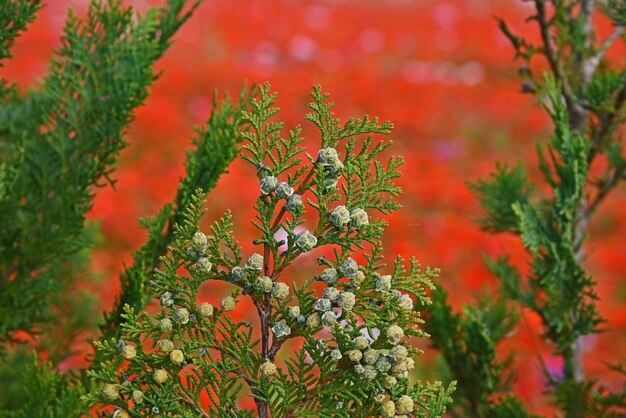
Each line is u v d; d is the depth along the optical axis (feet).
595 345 13.26
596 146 5.52
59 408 4.68
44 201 4.96
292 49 27.68
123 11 4.99
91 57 4.94
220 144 4.70
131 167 18.43
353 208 4.23
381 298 4.19
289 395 4.22
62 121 4.94
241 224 15.88
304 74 25.54
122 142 4.98
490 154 21.66
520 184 5.56
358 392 4.25
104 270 13.76
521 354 11.91
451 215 17.61
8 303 5.04
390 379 4.17
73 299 5.65
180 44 27.17
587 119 5.55
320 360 4.20
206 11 30.17
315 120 4.22
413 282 4.19
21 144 5.02
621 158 5.54
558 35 5.49
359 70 26.89
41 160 4.95
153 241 4.70
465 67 27.91
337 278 4.17
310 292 4.20
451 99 24.58
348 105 23.79
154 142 19.58
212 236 4.20
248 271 4.20
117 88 4.94
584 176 5.17
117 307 4.77
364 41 29.37
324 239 4.23
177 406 4.24
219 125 4.75
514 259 15.35
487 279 14.42
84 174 4.96
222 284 13.44
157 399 4.25
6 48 4.79
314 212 14.56
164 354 4.22
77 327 5.63
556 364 11.71
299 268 14.34
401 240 15.78
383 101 24.13
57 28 25.32
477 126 23.02
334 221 4.16
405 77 26.21
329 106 4.22
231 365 4.24
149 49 4.95
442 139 22.27
